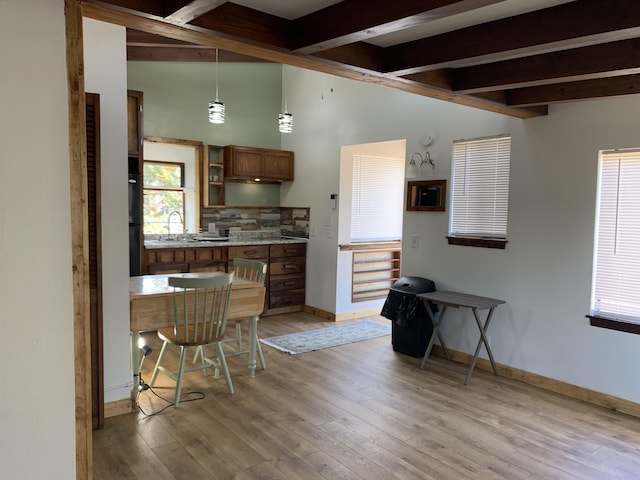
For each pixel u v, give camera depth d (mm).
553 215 3631
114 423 2967
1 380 1323
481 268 4113
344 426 2984
